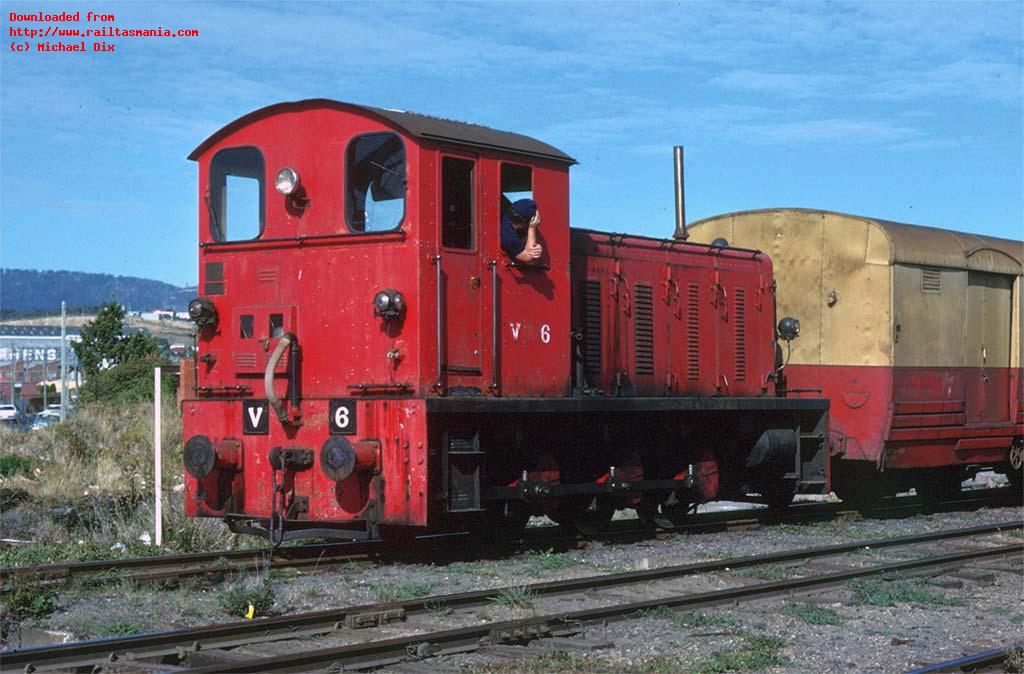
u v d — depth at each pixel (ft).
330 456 34.88
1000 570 36.35
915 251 53.88
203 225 39.01
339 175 36.60
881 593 31.78
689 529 46.85
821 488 50.52
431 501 34.99
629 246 45.42
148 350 183.93
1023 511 58.29
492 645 24.50
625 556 39.42
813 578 33.06
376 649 23.17
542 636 25.68
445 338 35.91
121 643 23.40
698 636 26.40
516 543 40.47
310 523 38.75
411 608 28.02
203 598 30.66
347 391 36.19
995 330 59.77
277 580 33.37
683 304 47.44
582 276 42.80
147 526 42.37
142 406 87.71
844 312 54.03
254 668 21.45
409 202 35.45
